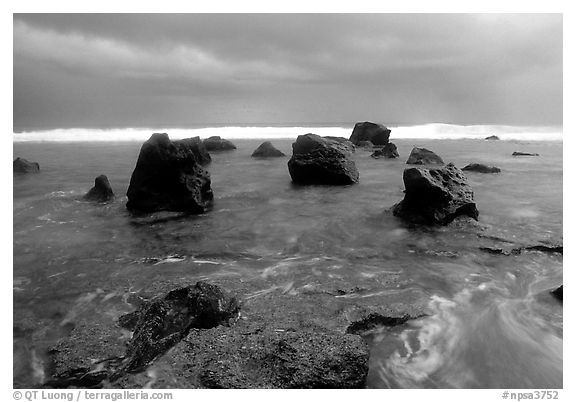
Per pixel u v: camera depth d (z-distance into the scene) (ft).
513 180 54.75
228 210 39.50
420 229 32.53
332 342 15.93
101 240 30.78
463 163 72.95
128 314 19.16
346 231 32.65
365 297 21.29
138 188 38.70
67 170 63.26
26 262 26.40
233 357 15.71
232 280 23.32
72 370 15.66
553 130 178.81
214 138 98.99
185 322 17.30
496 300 21.34
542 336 18.29
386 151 82.07
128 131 149.89
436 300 21.22
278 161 76.95
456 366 16.42
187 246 29.43
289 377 14.61
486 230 31.78
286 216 37.19
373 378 15.61
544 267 25.59
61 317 19.60
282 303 20.33
